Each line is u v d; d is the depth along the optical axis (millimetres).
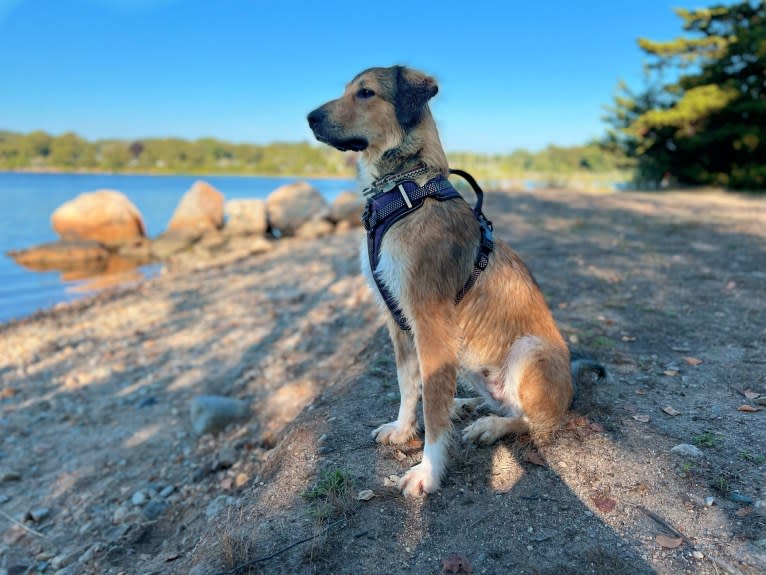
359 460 1086
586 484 962
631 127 8422
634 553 811
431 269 994
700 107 7484
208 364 2246
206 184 7340
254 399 1850
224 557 863
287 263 4297
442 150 1118
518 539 852
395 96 1082
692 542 822
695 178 8281
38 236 7730
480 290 1062
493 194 7008
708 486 938
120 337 2734
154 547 1202
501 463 1032
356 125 1094
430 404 992
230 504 1128
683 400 1251
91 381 2191
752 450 1032
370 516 923
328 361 2025
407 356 1126
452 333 1014
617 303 1982
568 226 4125
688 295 2086
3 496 1471
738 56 7633
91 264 5688
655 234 3627
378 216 1035
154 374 2205
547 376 1047
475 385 1163
